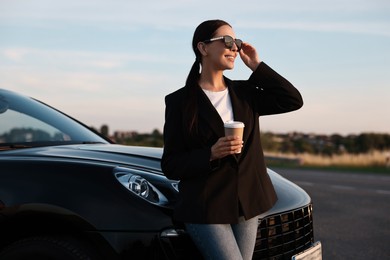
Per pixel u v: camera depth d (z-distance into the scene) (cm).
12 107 380
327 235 571
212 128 227
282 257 290
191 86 232
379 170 1756
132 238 244
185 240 252
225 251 225
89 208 247
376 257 480
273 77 236
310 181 1192
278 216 289
